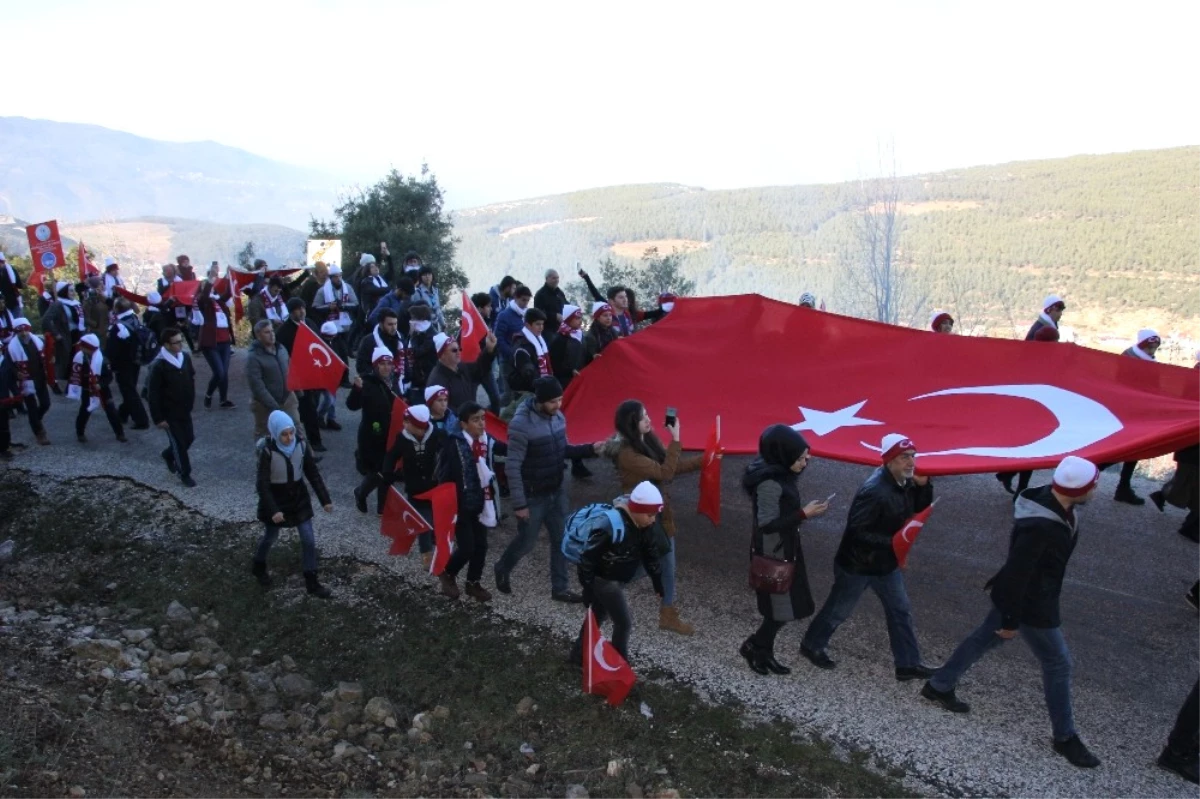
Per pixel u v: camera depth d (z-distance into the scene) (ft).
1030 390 27.99
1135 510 33.88
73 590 29.50
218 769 20.38
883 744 20.62
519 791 19.47
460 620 26.45
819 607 27.07
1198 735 19.38
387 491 28.09
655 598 27.61
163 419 36.37
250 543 31.91
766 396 31.09
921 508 22.39
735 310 35.70
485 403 48.52
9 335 48.03
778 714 21.75
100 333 56.03
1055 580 19.33
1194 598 26.09
